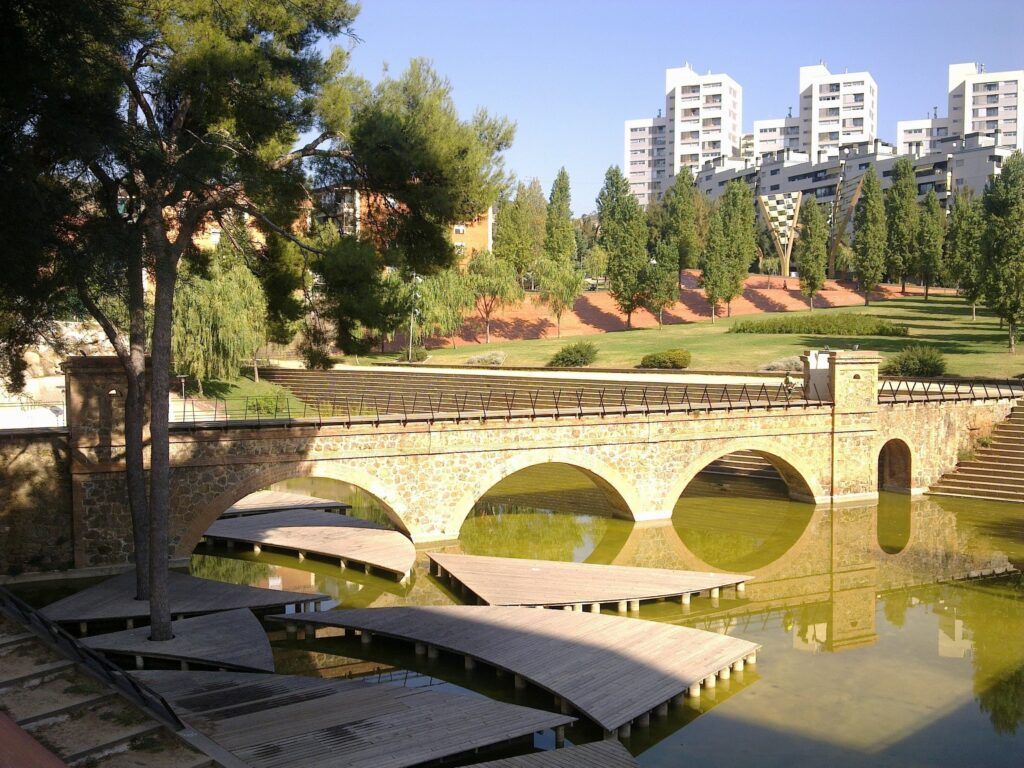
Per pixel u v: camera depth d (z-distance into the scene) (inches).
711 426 1208.8
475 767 473.4
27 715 414.3
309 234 838.5
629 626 715.4
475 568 895.1
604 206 3754.9
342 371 2225.6
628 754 497.0
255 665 617.6
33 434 882.8
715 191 5344.5
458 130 794.8
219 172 653.3
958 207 2957.7
